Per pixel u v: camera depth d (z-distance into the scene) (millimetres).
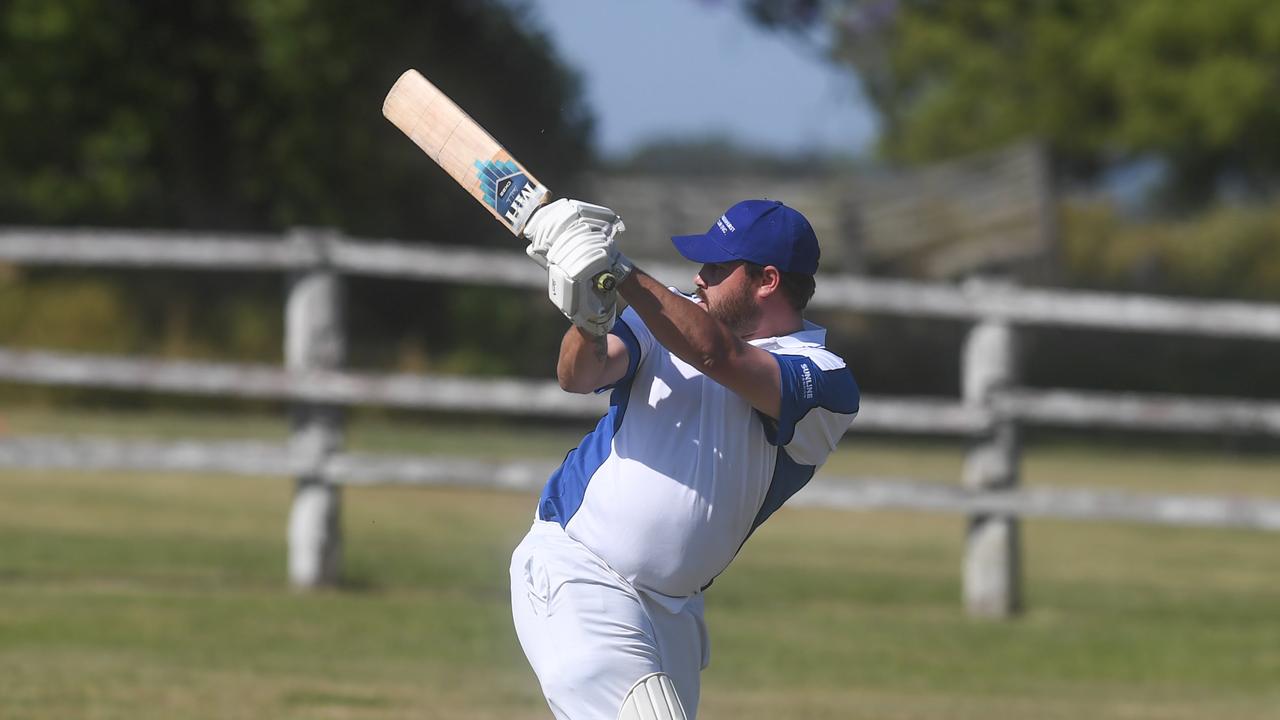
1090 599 41844
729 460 14516
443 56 111438
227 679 26125
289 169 99375
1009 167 123812
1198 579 47344
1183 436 108688
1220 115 127125
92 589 34438
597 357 13859
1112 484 71125
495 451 66875
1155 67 129625
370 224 102562
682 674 14914
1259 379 114938
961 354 119312
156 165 102812
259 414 84875
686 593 14727
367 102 99812
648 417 14539
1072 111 140125
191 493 54500
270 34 94250
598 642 14211
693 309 13773
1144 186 159625
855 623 35781
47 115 97188
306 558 35969
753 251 14750
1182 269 138250
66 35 93562
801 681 28875
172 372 34719
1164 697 29125
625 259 13562
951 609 38625
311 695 25172
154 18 97875
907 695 28016
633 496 14422
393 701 25031
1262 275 137250
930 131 148625
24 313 87312
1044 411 36938
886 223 122500
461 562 41844
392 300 106250
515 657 29438
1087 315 36625
